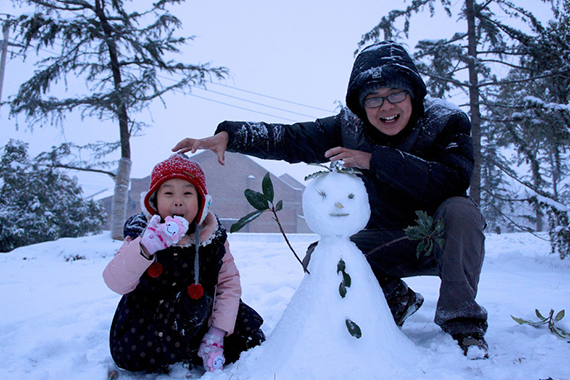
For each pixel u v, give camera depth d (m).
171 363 1.66
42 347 1.97
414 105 2.03
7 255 8.74
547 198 8.11
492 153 15.53
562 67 8.51
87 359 1.87
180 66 11.36
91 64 11.06
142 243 1.54
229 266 1.87
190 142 1.91
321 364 1.37
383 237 2.15
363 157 1.78
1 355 1.92
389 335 1.51
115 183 10.97
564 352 1.62
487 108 9.65
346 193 1.60
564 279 4.98
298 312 1.52
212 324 1.74
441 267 1.78
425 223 1.69
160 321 1.65
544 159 12.73
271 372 1.40
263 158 2.30
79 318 2.66
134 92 10.24
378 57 2.01
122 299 1.80
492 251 8.32
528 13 8.84
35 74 10.51
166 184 1.70
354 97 2.12
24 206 17.17
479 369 1.43
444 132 2.02
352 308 1.48
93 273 5.21
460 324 1.70
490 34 9.46
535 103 8.40
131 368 1.69
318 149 2.34
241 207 31.75
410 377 1.32
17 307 3.01
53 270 5.63
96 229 22.25
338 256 1.57
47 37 10.36
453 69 9.80
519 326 2.23
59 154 10.84
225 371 1.57
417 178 1.83
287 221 32.84
